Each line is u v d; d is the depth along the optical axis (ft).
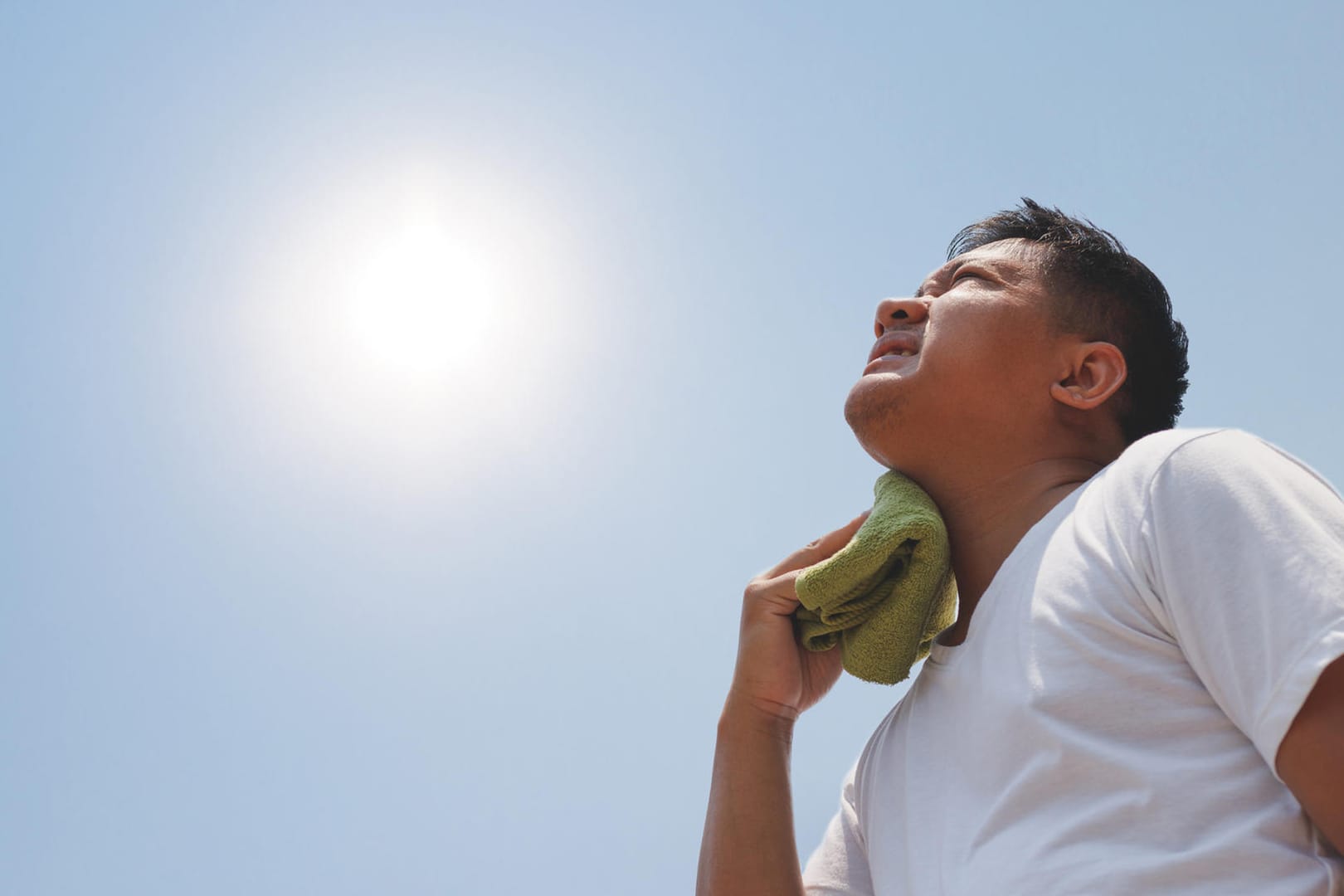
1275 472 3.62
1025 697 3.75
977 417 4.73
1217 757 3.40
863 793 4.64
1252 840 3.21
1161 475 3.78
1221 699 3.42
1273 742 3.19
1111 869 3.29
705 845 4.78
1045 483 4.61
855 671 4.69
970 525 4.72
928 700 4.37
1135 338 5.04
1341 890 3.15
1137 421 4.98
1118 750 3.50
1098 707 3.59
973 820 3.78
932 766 4.13
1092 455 4.75
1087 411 4.80
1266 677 3.25
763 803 4.73
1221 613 3.42
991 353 4.77
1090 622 3.72
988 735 3.85
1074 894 3.30
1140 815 3.37
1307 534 3.38
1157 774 3.40
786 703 4.94
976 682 4.05
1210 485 3.63
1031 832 3.54
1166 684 3.54
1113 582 3.74
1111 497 3.93
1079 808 3.50
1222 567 3.47
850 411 4.91
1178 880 3.21
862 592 4.65
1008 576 4.18
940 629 4.98
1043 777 3.59
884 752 4.52
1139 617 3.65
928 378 4.76
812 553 5.09
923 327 5.04
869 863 4.44
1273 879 3.16
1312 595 3.24
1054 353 4.83
